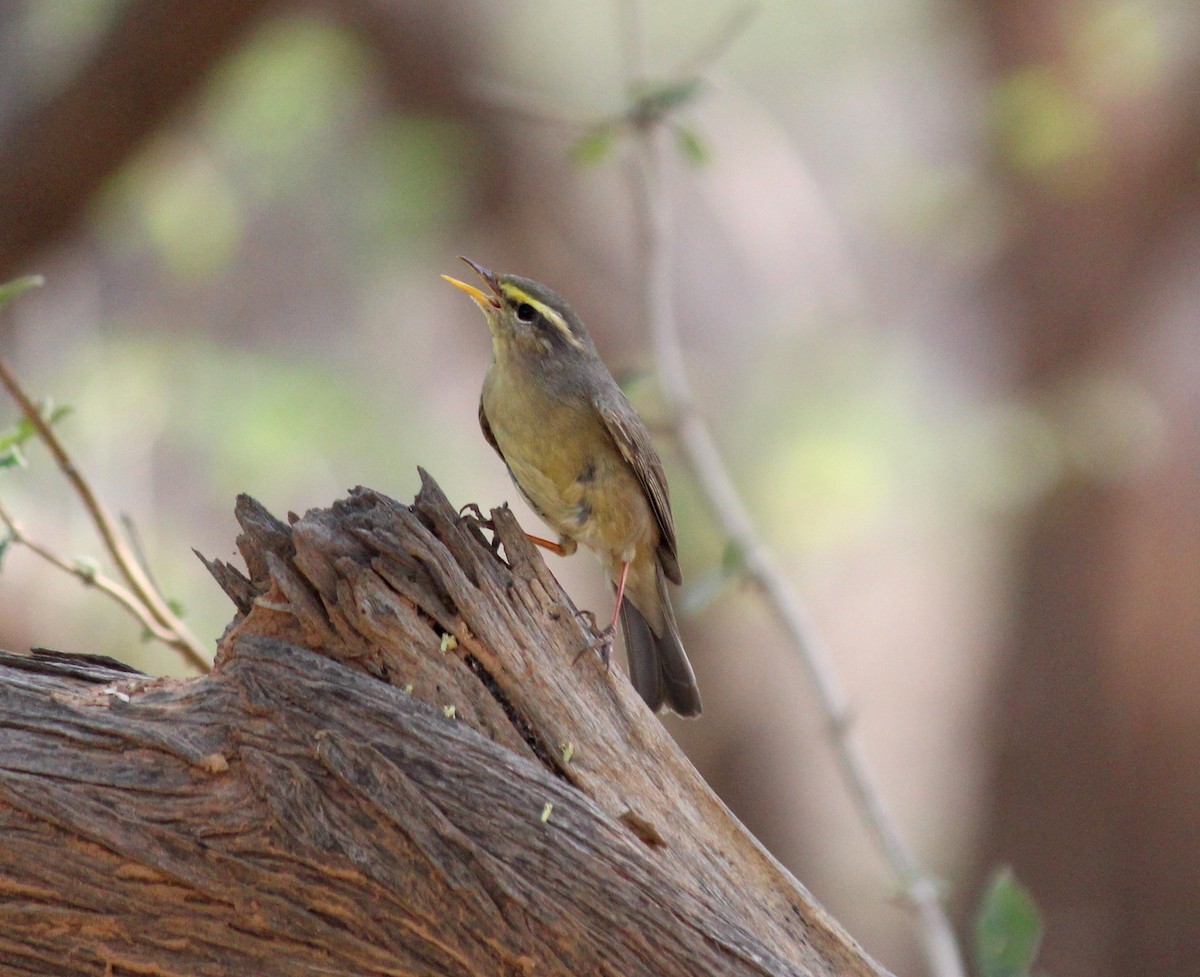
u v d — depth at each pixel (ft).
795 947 17.62
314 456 51.62
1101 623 51.06
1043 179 49.34
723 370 55.42
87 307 50.44
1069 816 51.75
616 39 59.06
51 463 42.47
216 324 55.62
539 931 15.75
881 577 61.87
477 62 51.60
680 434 31.42
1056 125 44.50
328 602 16.40
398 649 16.52
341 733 15.96
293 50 48.67
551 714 17.04
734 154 57.21
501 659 16.88
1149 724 51.08
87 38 41.32
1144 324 50.34
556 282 53.21
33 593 41.06
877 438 51.72
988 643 53.57
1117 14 46.68
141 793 16.03
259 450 49.49
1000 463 47.52
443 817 15.78
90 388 48.03
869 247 58.03
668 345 32.19
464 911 15.72
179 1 39.83
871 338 55.11
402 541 16.53
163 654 42.24
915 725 59.00
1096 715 51.39
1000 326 51.65
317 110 50.90
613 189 53.47
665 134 51.47
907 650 60.85
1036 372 50.26
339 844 15.75
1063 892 51.70
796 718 55.36
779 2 65.00
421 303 56.75
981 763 53.52
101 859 15.98
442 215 53.11
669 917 16.07
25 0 42.11
